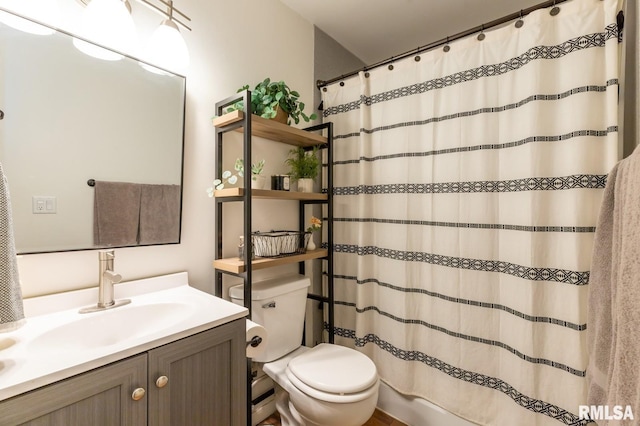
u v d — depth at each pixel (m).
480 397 1.33
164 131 1.23
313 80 1.98
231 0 1.50
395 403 1.61
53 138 0.96
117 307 1.00
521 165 1.22
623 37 1.05
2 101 0.87
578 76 1.09
